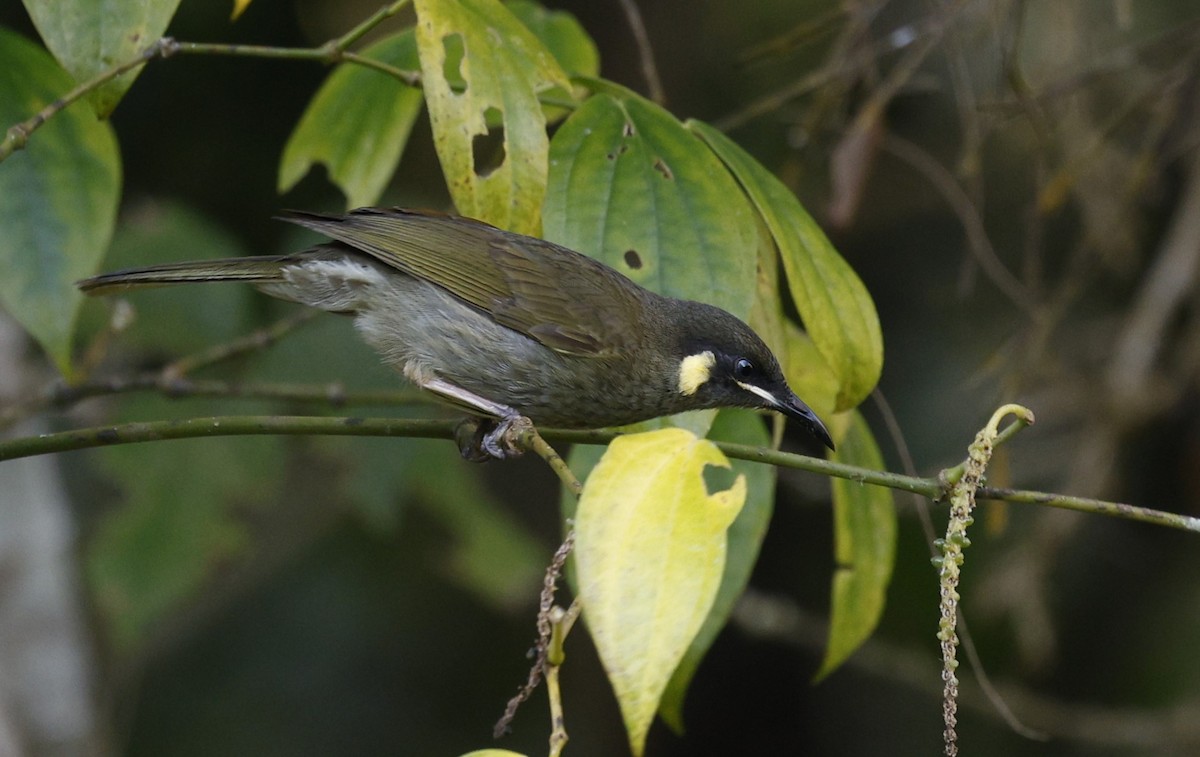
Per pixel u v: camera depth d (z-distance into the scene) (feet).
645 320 27.04
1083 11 37.99
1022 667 46.11
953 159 45.24
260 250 47.11
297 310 41.09
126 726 44.16
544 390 26.84
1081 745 47.06
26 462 37.24
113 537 38.47
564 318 26.43
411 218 27.30
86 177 25.66
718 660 53.67
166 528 38.81
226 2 44.91
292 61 46.34
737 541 25.84
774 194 23.45
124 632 37.99
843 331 22.41
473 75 21.21
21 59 25.38
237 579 44.55
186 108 46.03
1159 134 33.32
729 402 26.99
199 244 39.81
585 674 51.31
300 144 30.04
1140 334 38.34
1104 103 40.50
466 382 27.09
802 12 46.80
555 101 26.35
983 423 42.37
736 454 20.77
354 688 48.98
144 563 38.45
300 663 48.75
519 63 21.65
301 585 49.37
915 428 46.68
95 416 39.58
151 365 41.78
